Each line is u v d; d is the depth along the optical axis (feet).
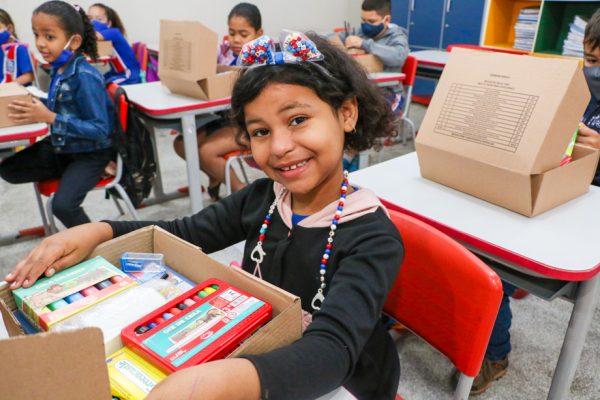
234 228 3.04
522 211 3.39
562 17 11.70
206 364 1.48
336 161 2.34
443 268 2.60
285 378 1.56
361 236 2.32
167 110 6.47
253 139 2.30
